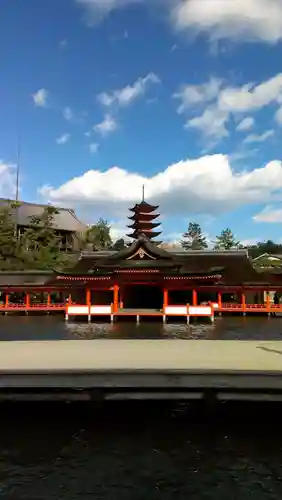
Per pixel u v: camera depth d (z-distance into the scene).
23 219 80.56
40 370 10.90
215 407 11.03
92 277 41.97
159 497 8.33
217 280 42.09
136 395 11.00
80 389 11.20
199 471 9.32
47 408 12.30
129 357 12.73
